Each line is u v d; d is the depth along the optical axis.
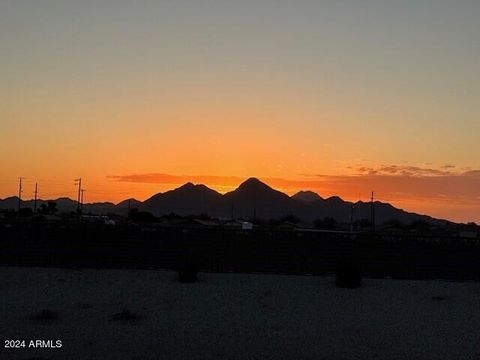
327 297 30.77
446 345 20.73
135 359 16.73
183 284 32.41
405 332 22.97
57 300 27.30
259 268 36.50
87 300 27.53
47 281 31.64
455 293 33.31
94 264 35.72
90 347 18.17
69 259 35.56
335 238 37.03
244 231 36.75
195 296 29.42
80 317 23.55
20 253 35.28
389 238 37.25
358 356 18.25
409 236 37.41
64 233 35.75
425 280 36.88
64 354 17.09
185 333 21.00
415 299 31.17
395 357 18.38
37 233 35.56
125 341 19.23
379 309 28.19
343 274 33.69
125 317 23.50
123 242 36.09
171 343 19.16
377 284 34.91
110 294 29.19
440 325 24.81
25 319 22.84
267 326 23.12
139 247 36.12
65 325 21.81
